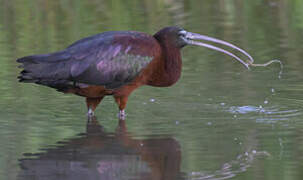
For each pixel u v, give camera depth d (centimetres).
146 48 1456
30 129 1330
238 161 1111
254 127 1330
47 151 1174
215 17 2670
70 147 1198
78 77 1399
